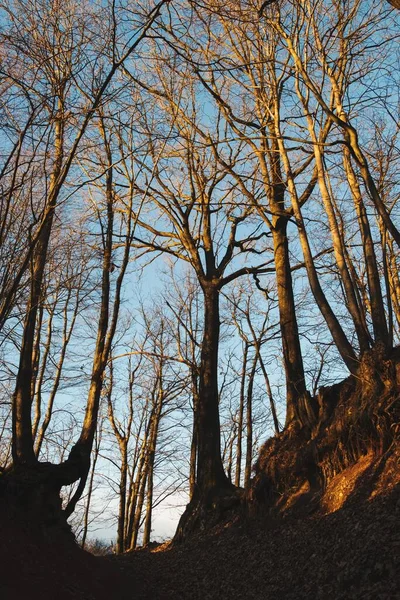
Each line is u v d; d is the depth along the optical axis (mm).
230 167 19438
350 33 16734
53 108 12672
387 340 15359
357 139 14531
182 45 18500
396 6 8727
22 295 15391
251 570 14305
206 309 23438
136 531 32906
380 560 10086
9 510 12117
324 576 11195
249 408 30484
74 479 13344
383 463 13523
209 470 20906
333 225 16578
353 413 14883
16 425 13180
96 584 12430
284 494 17000
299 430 18000
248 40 18969
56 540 12891
